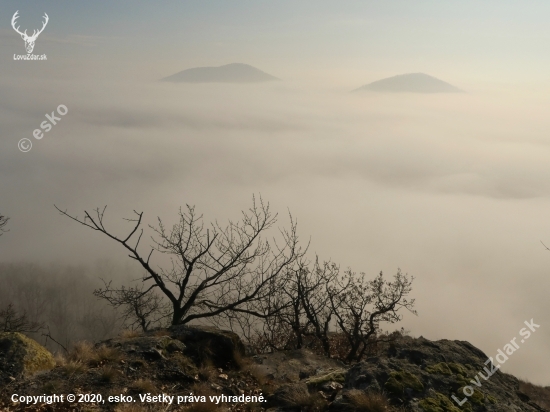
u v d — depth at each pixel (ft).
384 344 49.08
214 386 25.34
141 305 48.16
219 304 48.83
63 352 30.30
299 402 22.47
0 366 24.43
